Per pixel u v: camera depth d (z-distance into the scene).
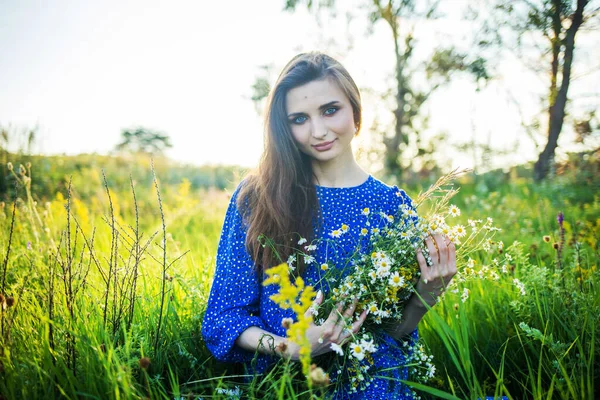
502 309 2.36
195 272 2.63
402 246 1.70
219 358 1.78
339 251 1.84
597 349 1.85
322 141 1.86
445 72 12.48
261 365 1.77
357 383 1.64
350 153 2.02
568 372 1.78
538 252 3.29
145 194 8.82
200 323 2.11
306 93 1.84
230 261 1.87
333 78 1.87
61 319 1.78
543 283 2.24
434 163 13.55
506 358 2.12
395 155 13.98
